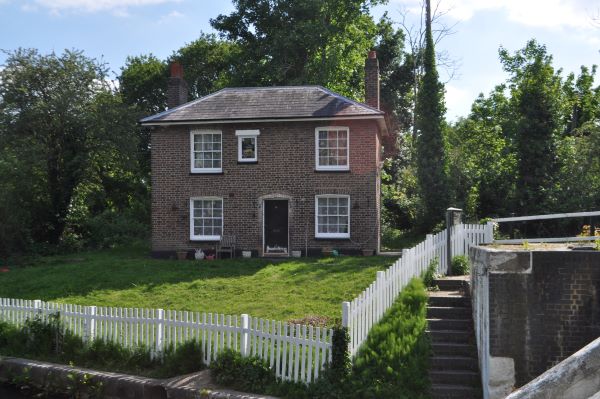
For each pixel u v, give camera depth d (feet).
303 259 71.56
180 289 57.52
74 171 98.94
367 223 76.74
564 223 81.51
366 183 76.89
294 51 113.29
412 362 35.83
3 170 87.10
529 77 91.66
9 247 86.69
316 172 77.82
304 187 78.02
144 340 41.81
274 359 36.76
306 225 77.82
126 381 37.78
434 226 90.53
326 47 115.44
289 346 35.94
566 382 13.50
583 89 135.54
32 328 45.80
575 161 86.38
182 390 35.53
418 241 93.97
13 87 96.94
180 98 88.79
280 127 78.59
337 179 77.46
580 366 13.55
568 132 135.64
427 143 91.35
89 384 39.09
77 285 61.98
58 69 99.60
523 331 31.01
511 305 31.17
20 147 93.50
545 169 85.97
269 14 116.88
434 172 90.58
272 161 78.74
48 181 100.32
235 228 79.30
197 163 80.79
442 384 35.12
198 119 78.74
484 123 126.31
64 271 69.56
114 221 105.70
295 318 45.80
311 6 109.91
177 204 80.59
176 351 39.65
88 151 100.89
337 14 115.24
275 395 34.65
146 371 39.93
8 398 40.04
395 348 36.63
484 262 33.14
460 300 43.14
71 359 43.01
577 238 42.06
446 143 94.12
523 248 34.09
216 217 80.38
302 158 78.13
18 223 87.86
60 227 101.09
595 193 80.79
